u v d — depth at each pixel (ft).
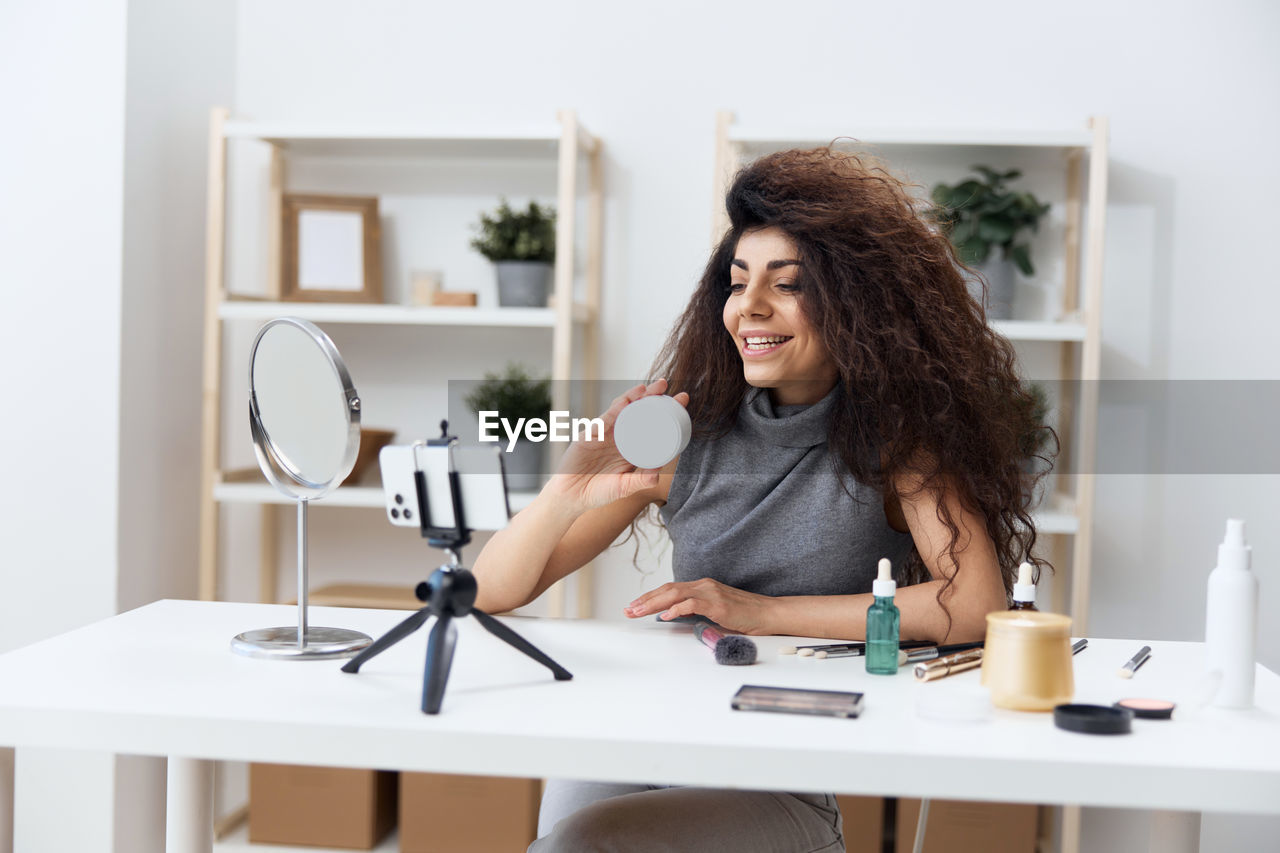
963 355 4.58
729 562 4.75
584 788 4.47
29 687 3.28
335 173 9.29
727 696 3.36
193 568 9.00
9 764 3.58
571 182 8.11
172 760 4.27
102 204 7.84
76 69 7.84
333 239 8.91
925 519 4.46
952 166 8.80
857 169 4.80
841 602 4.33
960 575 4.26
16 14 7.88
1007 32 8.79
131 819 8.06
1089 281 7.94
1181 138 8.69
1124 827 8.61
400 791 8.37
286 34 9.31
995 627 3.35
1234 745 2.97
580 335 9.12
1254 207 8.65
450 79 9.21
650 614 4.40
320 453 3.79
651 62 9.04
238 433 9.40
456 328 9.25
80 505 7.90
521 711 3.15
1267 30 8.61
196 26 8.70
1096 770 2.79
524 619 4.58
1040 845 8.66
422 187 9.23
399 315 8.21
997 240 8.30
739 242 4.67
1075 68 8.75
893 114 8.88
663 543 9.11
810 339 4.56
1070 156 8.54
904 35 8.86
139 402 8.14
